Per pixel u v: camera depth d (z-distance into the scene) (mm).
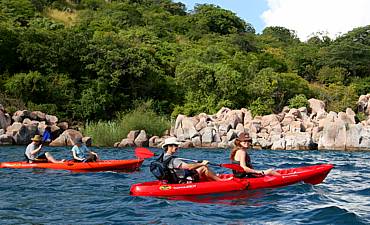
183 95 42750
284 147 30812
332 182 13172
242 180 10977
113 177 14086
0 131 30250
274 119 34031
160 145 30797
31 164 15812
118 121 35938
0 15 50562
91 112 37688
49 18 58469
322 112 36562
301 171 11812
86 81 40062
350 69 59250
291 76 47062
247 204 9703
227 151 27438
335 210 8906
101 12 63500
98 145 31547
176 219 8516
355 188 12047
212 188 10633
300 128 33188
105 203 9977
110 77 40312
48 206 9695
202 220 8445
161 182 11133
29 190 11633
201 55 50656
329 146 31156
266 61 54875
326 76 56188
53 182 12938
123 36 51031
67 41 41219
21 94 36906
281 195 10461
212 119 34281
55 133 31859
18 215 8875
